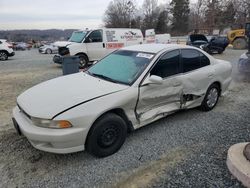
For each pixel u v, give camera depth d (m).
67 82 4.02
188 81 4.58
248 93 6.91
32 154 3.61
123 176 3.14
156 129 4.45
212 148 3.80
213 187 2.93
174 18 74.81
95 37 12.34
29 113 3.22
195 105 4.98
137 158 3.52
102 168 3.30
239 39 21.80
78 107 3.21
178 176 3.13
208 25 52.41
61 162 3.43
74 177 3.12
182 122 4.77
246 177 2.91
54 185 2.99
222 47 17.98
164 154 3.63
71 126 3.12
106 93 3.53
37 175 3.17
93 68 4.60
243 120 4.90
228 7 50.66
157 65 4.13
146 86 3.88
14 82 8.66
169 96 4.30
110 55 4.78
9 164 3.39
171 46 4.58
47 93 3.62
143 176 3.13
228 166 3.24
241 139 4.09
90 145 3.35
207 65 5.13
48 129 3.10
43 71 11.35
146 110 4.00
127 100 3.63
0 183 3.03
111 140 3.54
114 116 3.50
